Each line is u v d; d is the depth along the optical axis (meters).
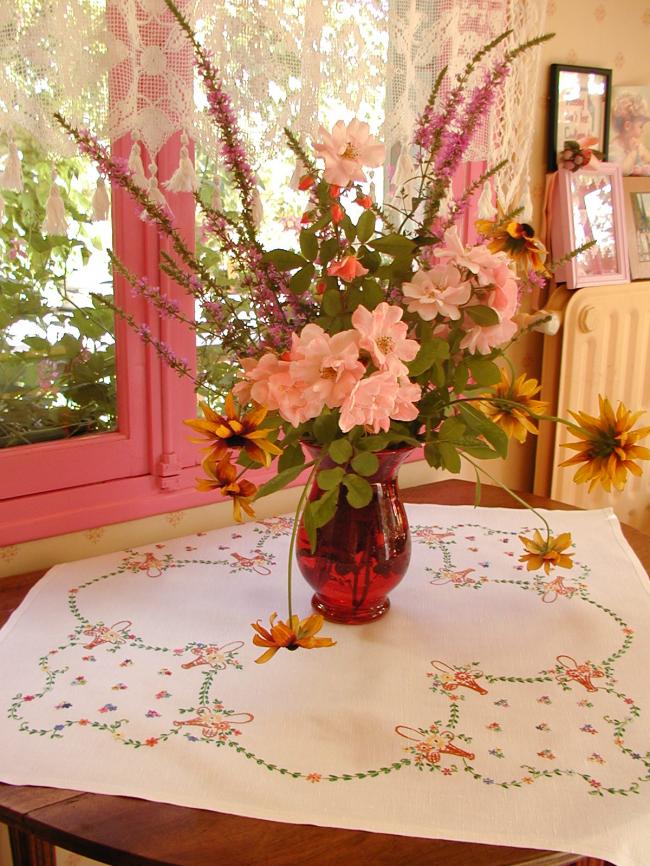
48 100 1.13
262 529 1.48
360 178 1.01
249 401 1.01
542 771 0.90
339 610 1.18
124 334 1.38
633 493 2.13
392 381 0.90
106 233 1.35
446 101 1.37
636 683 1.06
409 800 0.86
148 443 1.44
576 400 1.91
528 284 1.20
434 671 1.08
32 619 1.18
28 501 1.34
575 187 1.82
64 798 0.86
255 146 1.28
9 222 1.28
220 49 1.23
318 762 0.91
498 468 1.93
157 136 1.22
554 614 1.21
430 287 0.99
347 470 1.09
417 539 1.44
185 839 0.81
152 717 0.98
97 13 1.14
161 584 1.28
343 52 1.33
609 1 1.85
